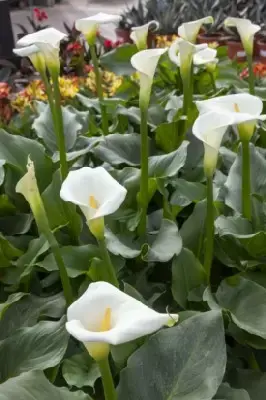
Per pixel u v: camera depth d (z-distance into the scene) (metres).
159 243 1.22
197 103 1.08
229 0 4.81
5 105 2.28
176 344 0.88
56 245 1.04
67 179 0.87
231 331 1.09
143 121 1.16
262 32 3.90
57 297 1.20
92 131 1.91
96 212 0.82
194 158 1.63
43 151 1.58
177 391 0.85
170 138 1.70
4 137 1.58
